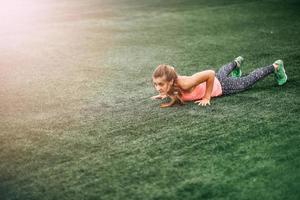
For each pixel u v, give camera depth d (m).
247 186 2.42
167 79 3.43
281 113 3.37
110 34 6.62
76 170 2.66
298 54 5.03
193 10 8.38
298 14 7.55
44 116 3.52
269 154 2.76
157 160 2.74
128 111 3.55
